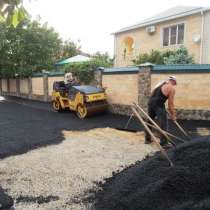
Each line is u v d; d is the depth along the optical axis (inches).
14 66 889.5
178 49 633.0
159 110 281.4
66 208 161.9
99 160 247.6
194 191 149.8
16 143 317.4
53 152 278.8
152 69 426.3
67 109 563.5
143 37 765.3
